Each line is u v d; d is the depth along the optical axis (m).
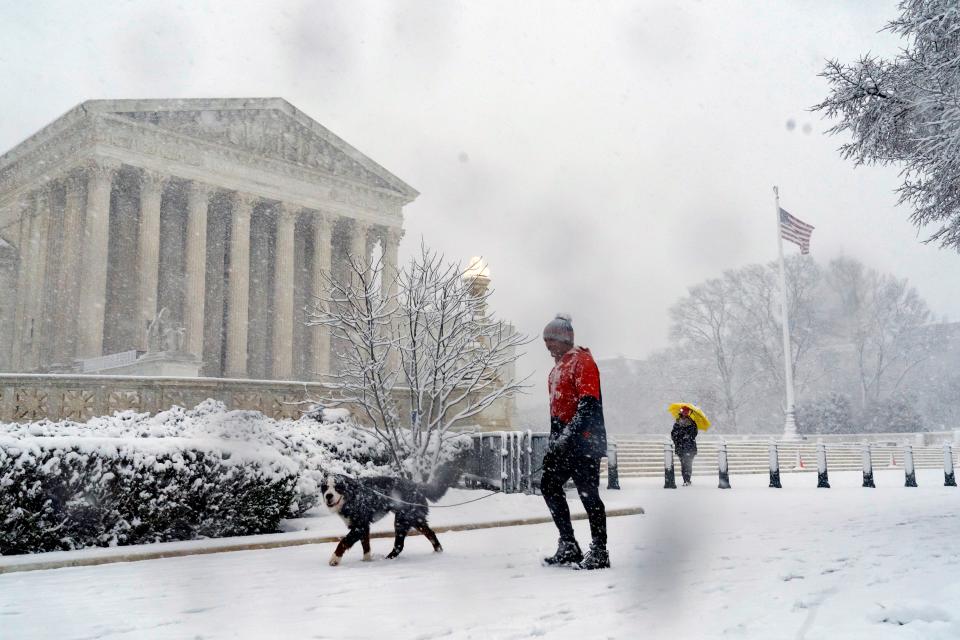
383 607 4.38
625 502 11.67
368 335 11.70
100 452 7.57
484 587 5.00
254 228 54.69
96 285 41.03
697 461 25.03
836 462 30.58
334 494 6.31
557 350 6.05
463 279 13.94
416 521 6.88
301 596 4.83
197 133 46.47
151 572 6.07
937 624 3.33
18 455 7.10
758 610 3.94
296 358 54.59
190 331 44.56
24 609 4.52
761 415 66.44
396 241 56.06
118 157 42.88
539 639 3.47
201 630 3.87
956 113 9.26
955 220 11.34
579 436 5.73
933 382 65.81
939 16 9.68
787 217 36.06
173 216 50.66
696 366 67.31
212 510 8.27
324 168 52.62
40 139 45.16
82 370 38.53
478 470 13.85
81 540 7.48
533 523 9.73
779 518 9.63
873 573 5.07
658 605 4.20
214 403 10.55
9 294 50.47
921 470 29.41
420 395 11.84
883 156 11.48
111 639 3.69
